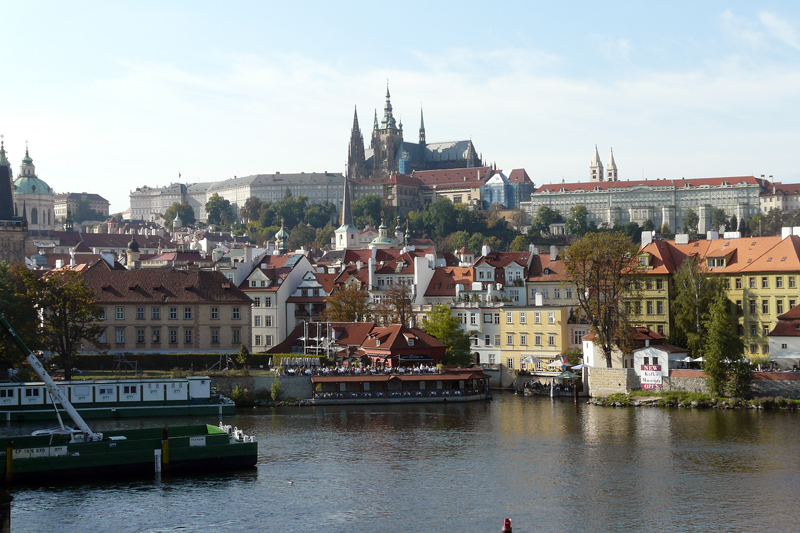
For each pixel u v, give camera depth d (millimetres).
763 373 184250
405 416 178250
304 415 179125
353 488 126438
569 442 153000
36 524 110500
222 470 133750
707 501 120250
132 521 112000
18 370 184625
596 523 112438
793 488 125188
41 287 190750
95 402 173125
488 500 121500
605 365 199500
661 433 158500
